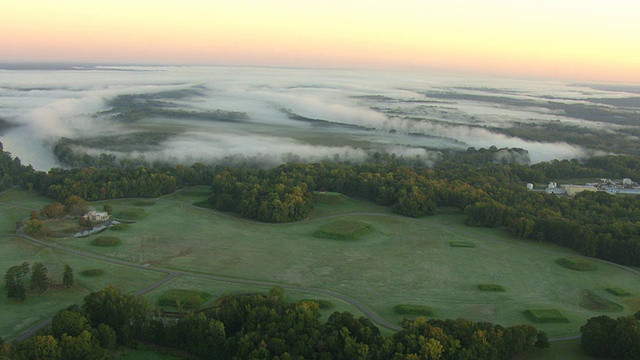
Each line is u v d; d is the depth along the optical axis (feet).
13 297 554.87
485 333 455.63
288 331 456.45
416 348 438.81
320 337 453.99
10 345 421.18
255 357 429.79
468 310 563.07
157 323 488.44
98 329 465.88
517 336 464.24
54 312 534.78
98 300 501.97
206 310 542.16
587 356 472.44
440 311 558.15
